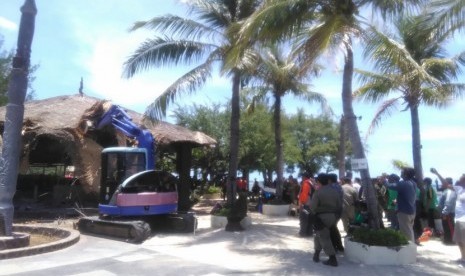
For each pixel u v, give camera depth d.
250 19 9.58
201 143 20.67
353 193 11.41
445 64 14.72
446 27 10.73
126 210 11.96
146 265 8.31
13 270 7.68
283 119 32.44
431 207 12.66
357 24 10.02
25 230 11.86
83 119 16.72
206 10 15.12
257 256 9.33
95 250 9.67
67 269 7.85
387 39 9.34
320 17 10.56
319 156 42.72
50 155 22.27
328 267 8.33
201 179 31.23
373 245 8.72
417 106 15.80
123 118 14.42
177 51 14.44
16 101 10.42
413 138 15.77
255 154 29.89
